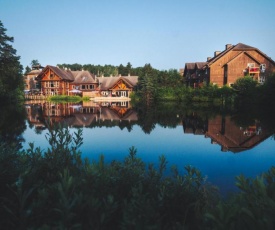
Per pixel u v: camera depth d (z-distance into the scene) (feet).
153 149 35.40
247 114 82.48
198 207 9.16
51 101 183.52
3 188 9.81
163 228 8.01
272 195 6.56
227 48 170.71
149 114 89.45
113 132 50.16
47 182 10.58
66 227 6.43
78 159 11.28
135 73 350.43
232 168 26.58
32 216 7.50
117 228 8.51
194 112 94.32
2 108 109.60
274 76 92.79
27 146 34.45
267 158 30.89
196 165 27.63
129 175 10.24
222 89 128.98
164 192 9.18
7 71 135.95
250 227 5.97
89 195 7.92
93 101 188.96
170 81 194.39
